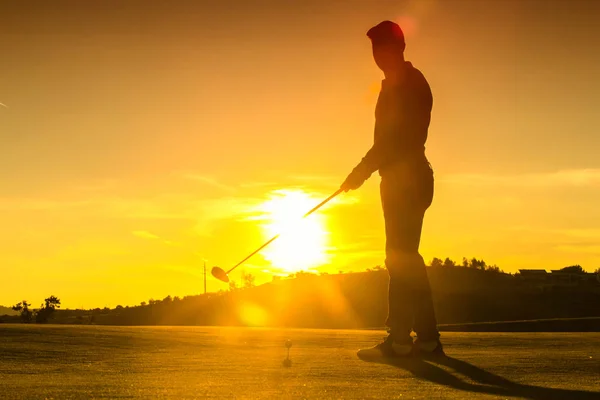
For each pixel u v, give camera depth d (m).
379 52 11.30
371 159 11.27
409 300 11.30
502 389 7.25
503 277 127.75
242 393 6.95
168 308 102.69
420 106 11.17
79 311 97.25
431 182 11.34
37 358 12.24
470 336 18.23
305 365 10.13
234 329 23.09
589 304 109.81
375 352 11.35
